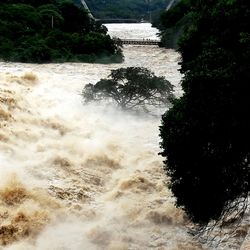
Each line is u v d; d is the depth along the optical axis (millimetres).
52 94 31328
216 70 11508
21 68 45094
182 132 11625
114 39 61781
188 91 11844
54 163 19531
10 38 58031
